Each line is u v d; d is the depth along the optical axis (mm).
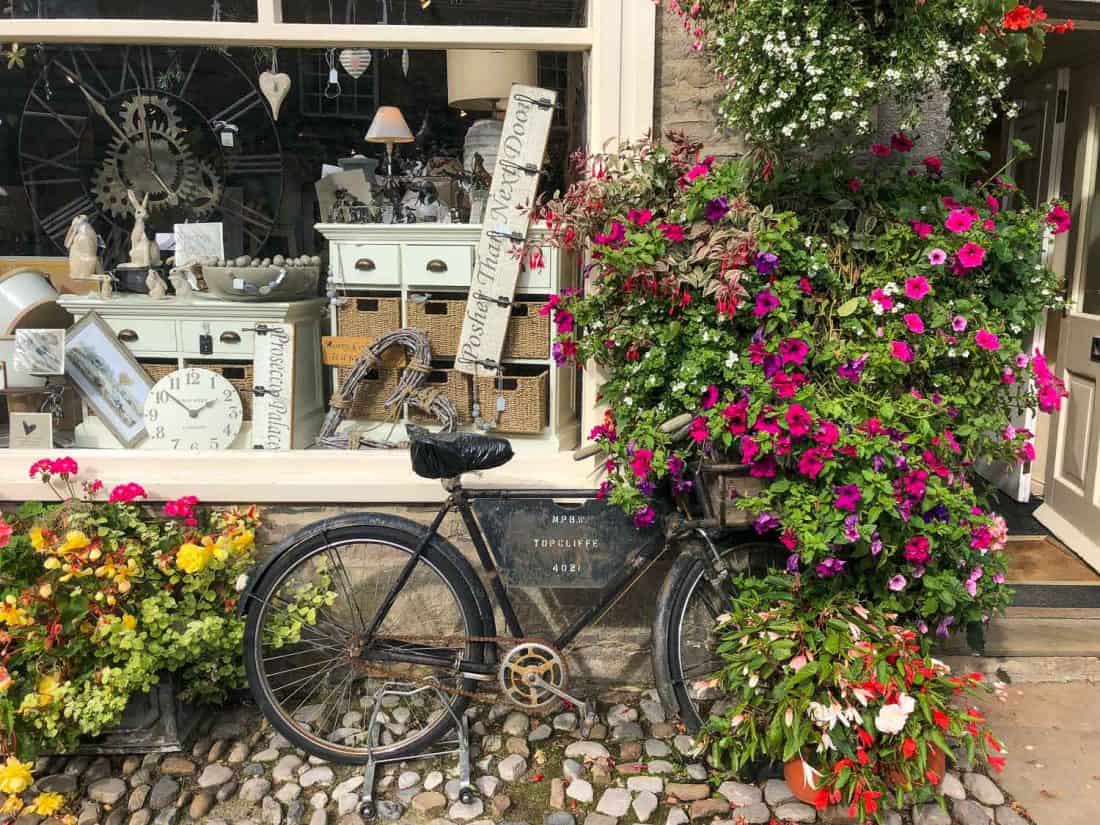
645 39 2600
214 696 2658
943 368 2457
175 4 2725
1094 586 3314
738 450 2338
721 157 2699
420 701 2730
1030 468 4395
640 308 2422
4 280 3004
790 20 2068
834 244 2504
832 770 2174
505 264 2846
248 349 2979
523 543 2479
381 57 2875
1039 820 2250
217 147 3006
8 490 2740
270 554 2502
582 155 2736
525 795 2357
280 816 2277
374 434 2975
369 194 2986
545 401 2906
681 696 2500
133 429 2959
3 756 2307
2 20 2699
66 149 3018
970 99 2316
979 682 2355
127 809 2299
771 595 2455
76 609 2348
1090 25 3236
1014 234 2395
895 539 2240
